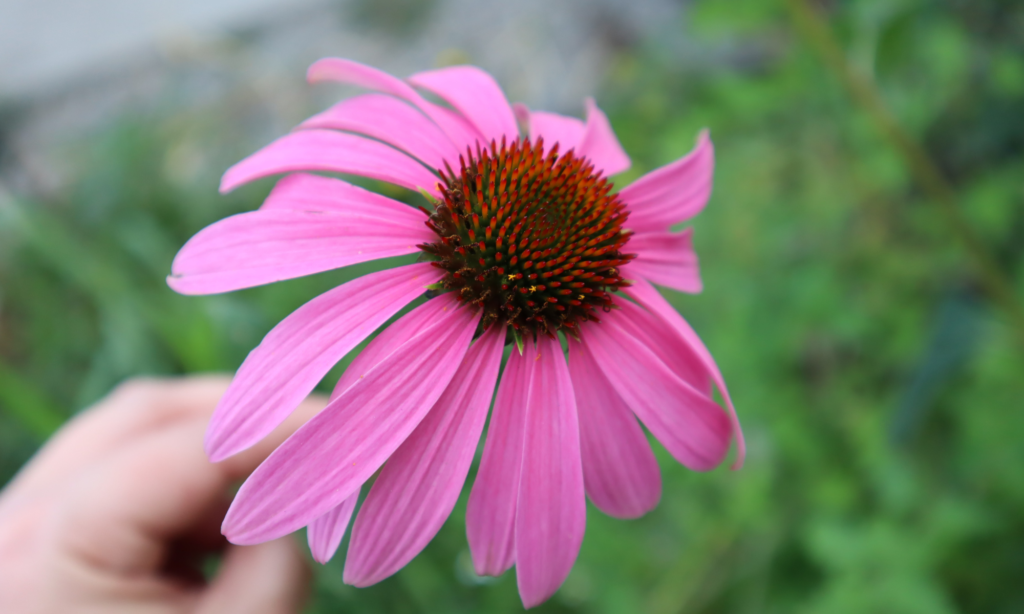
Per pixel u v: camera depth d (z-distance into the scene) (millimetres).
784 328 271
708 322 290
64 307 338
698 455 124
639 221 143
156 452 146
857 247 296
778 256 297
